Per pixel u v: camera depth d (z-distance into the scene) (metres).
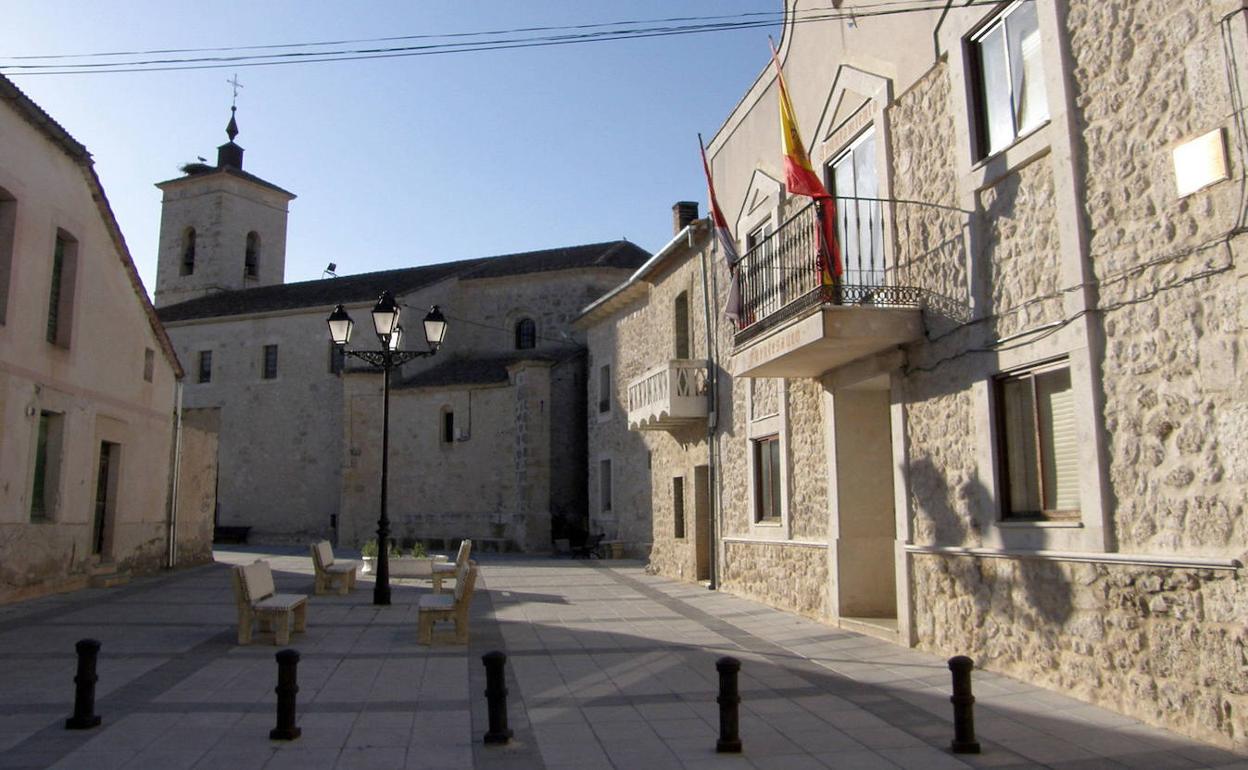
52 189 15.36
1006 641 8.57
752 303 13.20
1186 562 6.53
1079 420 7.58
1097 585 7.43
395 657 10.06
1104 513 7.35
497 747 6.56
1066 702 7.55
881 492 12.02
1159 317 6.91
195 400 38.25
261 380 37.16
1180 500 6.70
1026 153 8.25
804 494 13.22
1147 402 7.01
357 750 6.47
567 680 8.88
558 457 31.41
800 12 13.11
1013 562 8.48
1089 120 7.60
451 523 32.09
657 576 20.55
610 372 28.00
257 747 6.51
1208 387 6.48
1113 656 7.26
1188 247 6.65
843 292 11.09
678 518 20.08
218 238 43.97
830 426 12.20
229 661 9.70
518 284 35.53
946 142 9.61
